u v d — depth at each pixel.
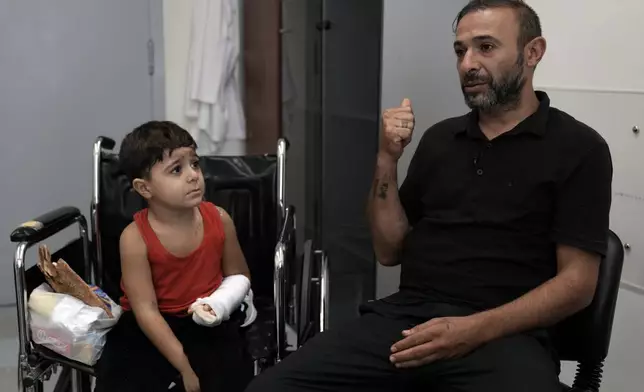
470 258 1.46
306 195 3.02
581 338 1.42
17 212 2.85
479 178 1.48
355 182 2.78
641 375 1.71
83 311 1.45
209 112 2.80
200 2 2.72
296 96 2.95
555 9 1.92
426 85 2.28
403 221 1.67
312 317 1.75
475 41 1.43
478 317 1.30
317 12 2.81
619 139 1.73
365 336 1.43
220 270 1.65
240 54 2.89
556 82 1.93
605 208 1.38
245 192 1.91
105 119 2.86
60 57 2.77
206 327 1.52
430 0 2.23
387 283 2.43
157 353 1.45
